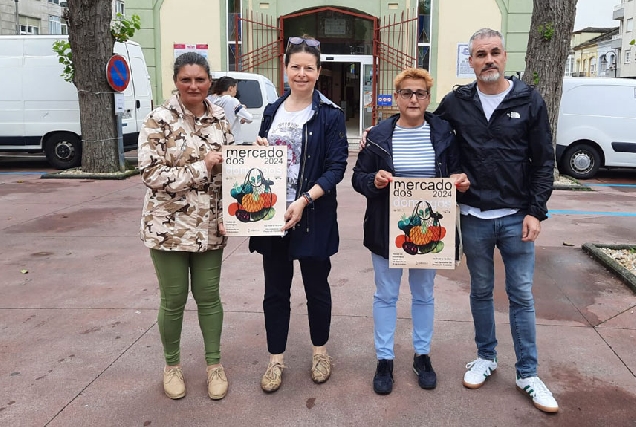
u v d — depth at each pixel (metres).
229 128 3.07
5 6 28.69
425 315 3.22
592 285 4.82
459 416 2.91
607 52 53.28
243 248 5.96
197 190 2.89
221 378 3.15
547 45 9.50
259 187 2.91
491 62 2.81
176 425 2.85
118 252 5.84
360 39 15.83
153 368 3.42
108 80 10.52
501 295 4.59
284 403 3.05
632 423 2.84
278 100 3.16
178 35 15.33
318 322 3.25
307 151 3.01
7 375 3.32
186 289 3.05
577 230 6.83
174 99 2.88
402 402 3.05
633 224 7.18
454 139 3.01
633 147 11.05
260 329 3.98
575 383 3.21
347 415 2.94
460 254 3.05
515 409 2.97
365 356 3.58
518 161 2.93
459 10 15.12
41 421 2.87
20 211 7.83
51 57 11.82
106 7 10.55
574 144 11.35
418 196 2.94
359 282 4.93
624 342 3.72
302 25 15.79
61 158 12.18
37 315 4.21
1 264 5.43
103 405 3.02
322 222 3.06
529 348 3.04
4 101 11.92
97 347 3.69
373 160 3.11
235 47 15.38
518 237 2.98
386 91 15.70
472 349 3.65
